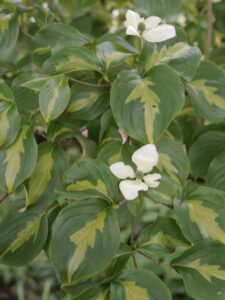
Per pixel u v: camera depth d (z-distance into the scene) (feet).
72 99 1.65
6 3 2.01
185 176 1.54
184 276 1.46
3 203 1.78
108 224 1.42
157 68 1.49
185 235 1.46
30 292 4.52
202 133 1.94
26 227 1.59
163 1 1.99
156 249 1.54
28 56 2.21
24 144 1.53
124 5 2.86
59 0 2.66
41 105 1.48
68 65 1.57
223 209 1.49
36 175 1.55
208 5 2.25
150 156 1.44
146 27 1.63
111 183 1.48
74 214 1.42
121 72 1.49
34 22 2.24
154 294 1.41
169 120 1.41
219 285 1.42
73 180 1.48
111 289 1.42
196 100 1.61
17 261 1.55
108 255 1.38
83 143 1.67
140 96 1.45
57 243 1.39
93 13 2.78
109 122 1.65
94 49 1.77
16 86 1.78
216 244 1.45
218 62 2.10
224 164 1.67
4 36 1.78
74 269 1.37
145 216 4.02
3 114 1.53
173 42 1.61
